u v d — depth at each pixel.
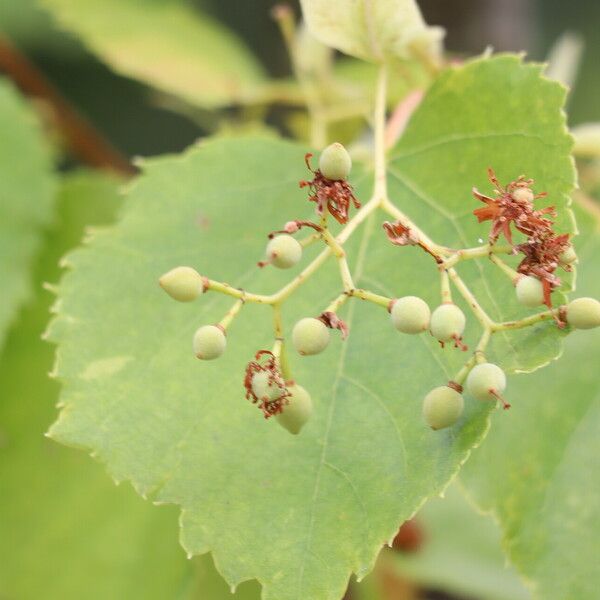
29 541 0.46
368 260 0.37
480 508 0.39
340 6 0.39
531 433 0.39
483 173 0.37
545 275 0.33
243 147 0.40
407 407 0.35
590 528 0.39
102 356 0.37
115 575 0.46
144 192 0.39
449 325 0.33
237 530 0.34
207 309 0.37
